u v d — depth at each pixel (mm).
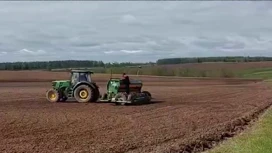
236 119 19984
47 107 25141
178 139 14539
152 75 105125
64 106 25797
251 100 32062
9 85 53812
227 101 30906
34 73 88688
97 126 17297
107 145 13250
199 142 14180
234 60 131875
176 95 37719
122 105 26688
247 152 12383
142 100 27609
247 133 16109
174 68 110812
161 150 12672
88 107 25250
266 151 12250
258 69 124500
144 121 18969
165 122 18734
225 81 79000
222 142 14562
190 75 107438
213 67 118000
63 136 14820
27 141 13812
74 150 12414
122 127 17078
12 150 12375
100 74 86500
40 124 17703
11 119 19266
